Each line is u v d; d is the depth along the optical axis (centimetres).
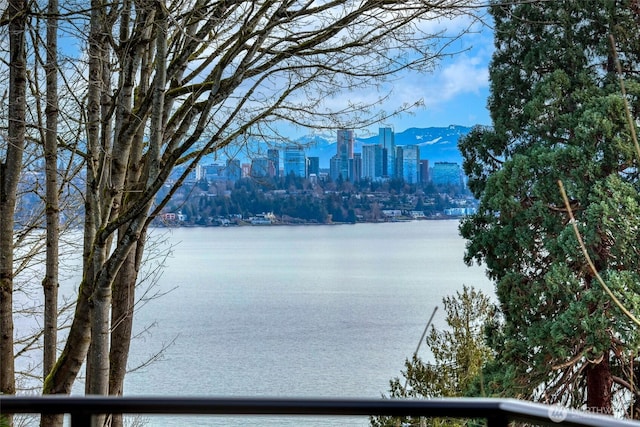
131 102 724
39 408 162
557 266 1650
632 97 1738
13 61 755
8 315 778
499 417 149
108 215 735
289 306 6875
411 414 153
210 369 4128
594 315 1591
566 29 1852
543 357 1662
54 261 829
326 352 4591
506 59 1980
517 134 1962
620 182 1644
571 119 1792
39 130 802
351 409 154
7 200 779
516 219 1794
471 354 1373
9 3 696
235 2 664
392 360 4256
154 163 681
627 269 1638
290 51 702
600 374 1700
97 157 742
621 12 1831
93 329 718
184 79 788
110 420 752
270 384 3738
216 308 6862
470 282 8400
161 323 6034
